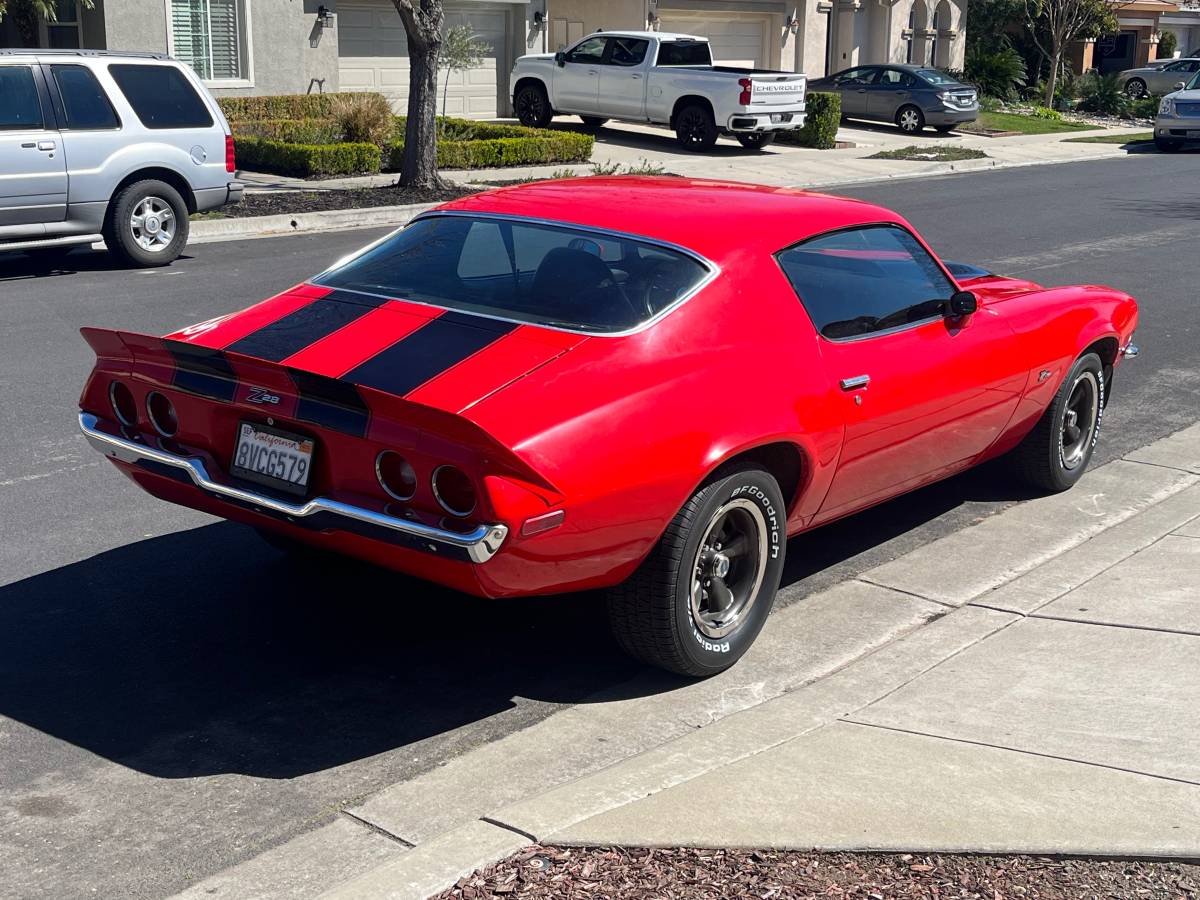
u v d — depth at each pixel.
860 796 3.82
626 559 4.38
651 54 25.89
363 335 4.61
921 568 5.95
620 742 4.39
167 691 4.69
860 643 5.17
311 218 16.30
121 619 5.25
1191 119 30.23
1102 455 7.75
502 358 4.38
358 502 4.21
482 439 3.90
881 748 4.14
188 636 5.12
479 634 5.21
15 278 12.63
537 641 5.17
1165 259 14.77
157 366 4.64
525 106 27.61
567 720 4.54
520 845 3.58
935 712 4.42
